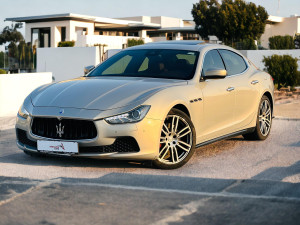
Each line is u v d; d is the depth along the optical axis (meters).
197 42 6.49
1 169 5.00
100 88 5.30
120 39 39.72
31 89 11.44
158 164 5.12
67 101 5.11
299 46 38.59
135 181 4.49
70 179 4.48
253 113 6.77
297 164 5.46
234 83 6.34
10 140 7.16
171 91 5.27
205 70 5.95
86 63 24.45
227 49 6.67
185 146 5.40
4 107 10.70
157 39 49.62
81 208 3.58
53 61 25.64
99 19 42.66
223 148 6.43
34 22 41.94
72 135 4.97
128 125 4.86
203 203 3.70
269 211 3.49
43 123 5.11
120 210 3.54
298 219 3.32
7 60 28.58
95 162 5.41
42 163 5.34
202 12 46.00
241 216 3.39
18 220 3.32
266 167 5.31
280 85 18.77
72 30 40.53
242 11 43.72
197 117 5.58
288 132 7.70
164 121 5.20
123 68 6.07
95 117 4.84
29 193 3.96
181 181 4.49
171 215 3.42
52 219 3.35
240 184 4.34
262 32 44.59
